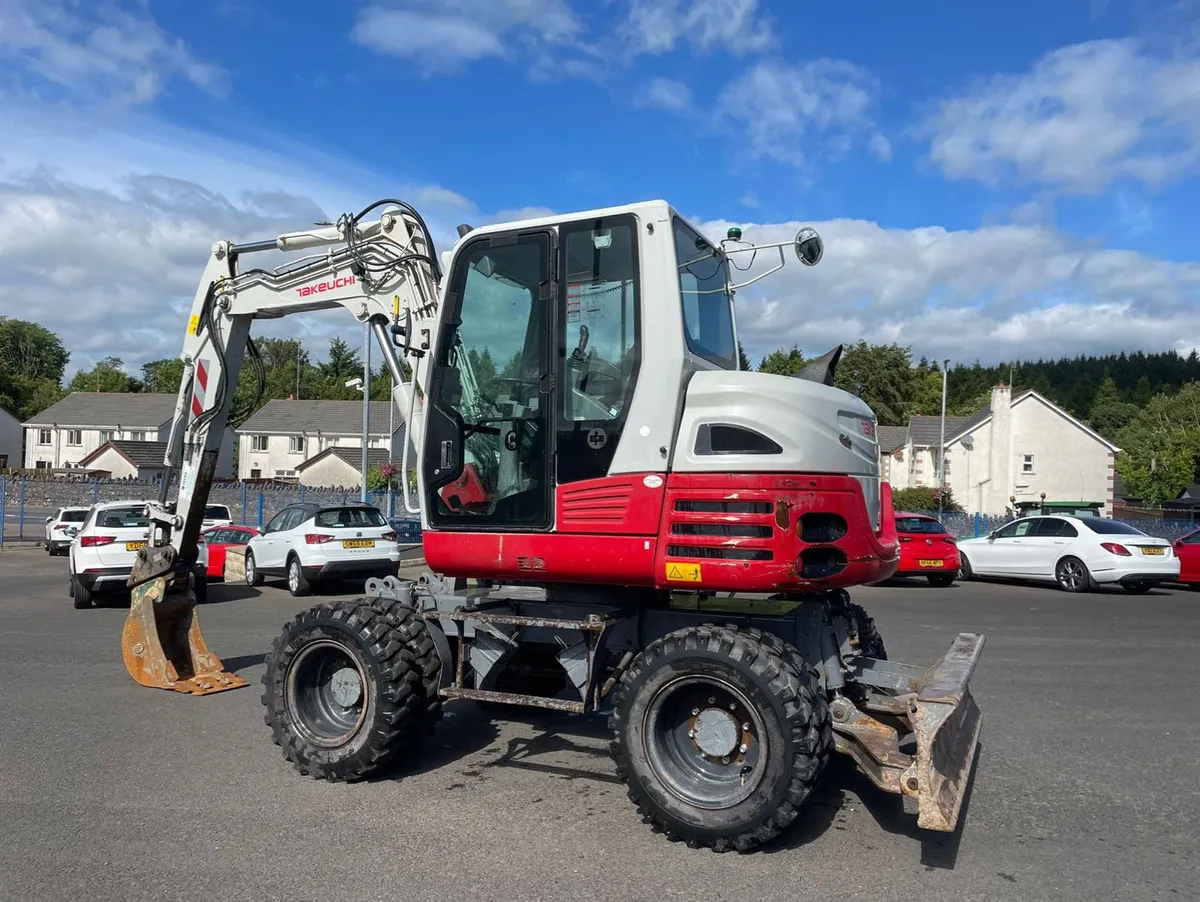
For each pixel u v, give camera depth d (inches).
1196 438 2203.5
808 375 212.4
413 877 159.8
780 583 175.9
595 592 211.3
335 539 605.3
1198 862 169.2
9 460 2871.6
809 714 167.0
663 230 193.9
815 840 179.6
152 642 301.4
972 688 311.7
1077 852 173.8
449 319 218.7
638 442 191.5
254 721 265.6
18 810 192.7
